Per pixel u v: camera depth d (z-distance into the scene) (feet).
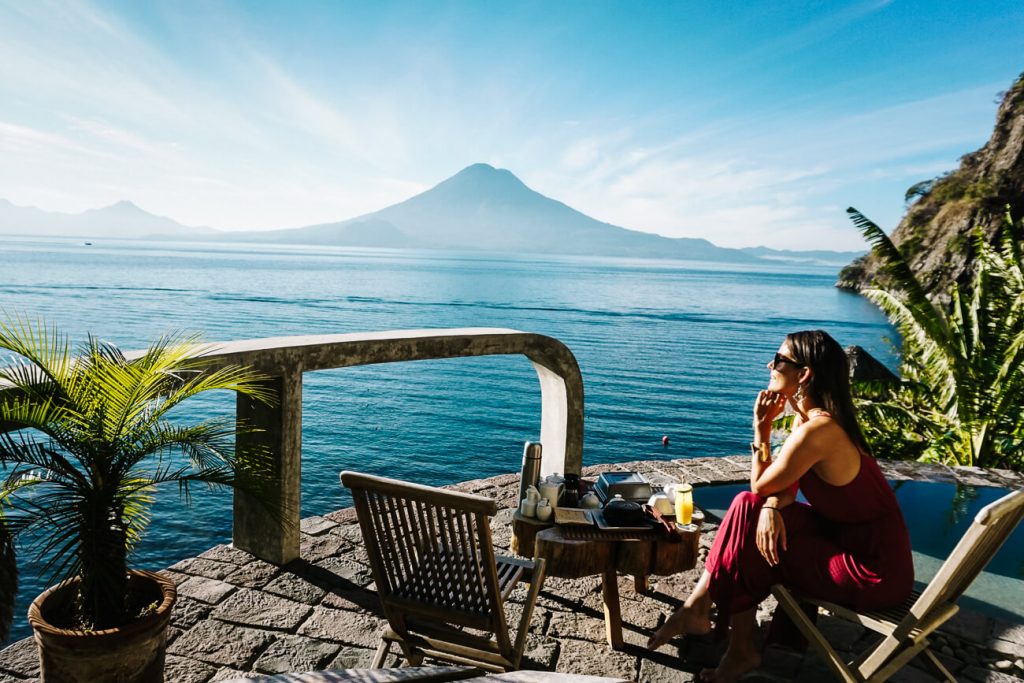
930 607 7.66
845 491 8.40
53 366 7.59
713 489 18.21
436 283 485.56
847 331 257.96
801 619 8.55
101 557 7.48
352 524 14.33
